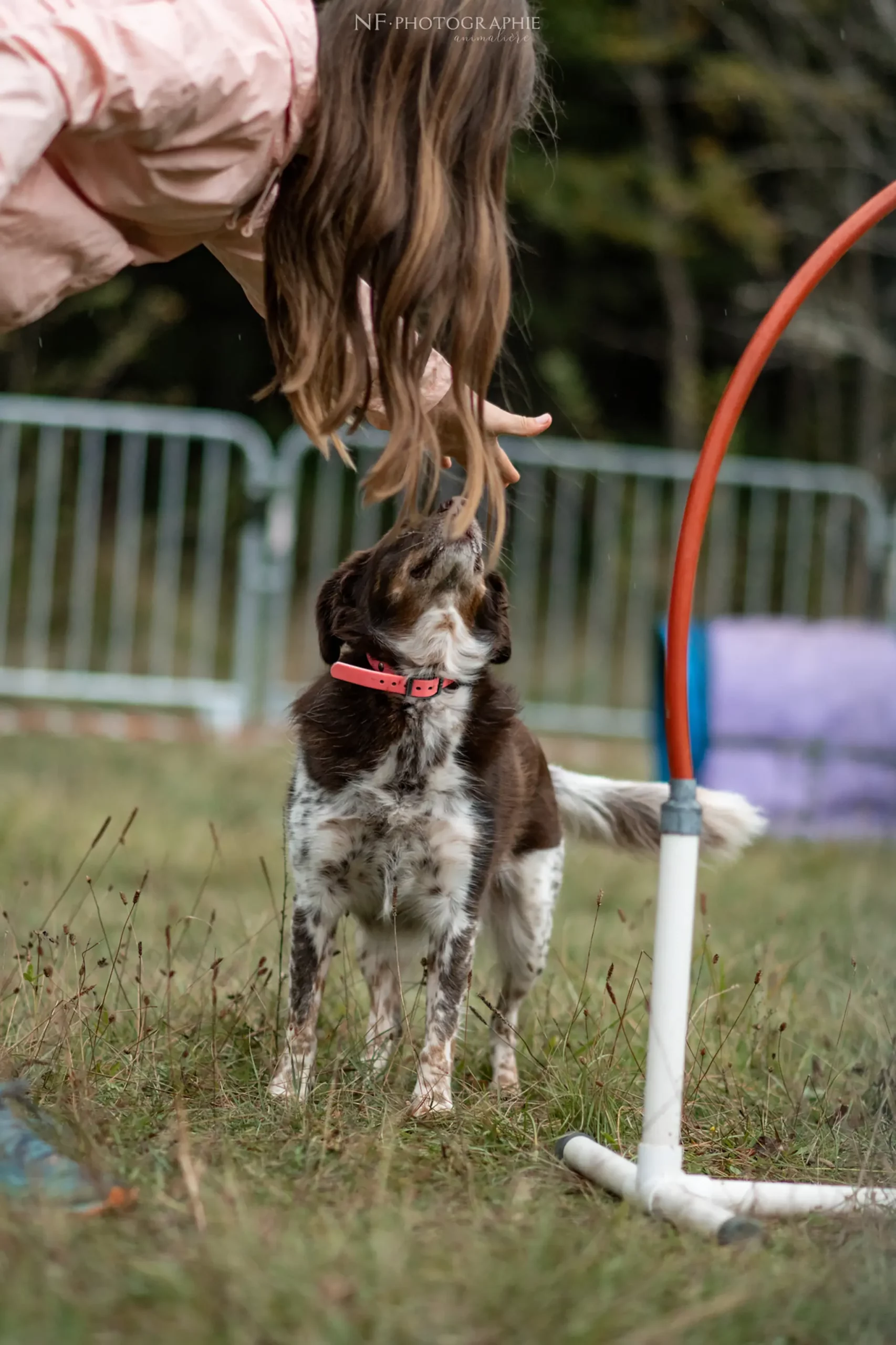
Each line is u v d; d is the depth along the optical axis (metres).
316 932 5.87
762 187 28.97
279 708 16.77
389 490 4.35
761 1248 4.02
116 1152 4.44
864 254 26.28
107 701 17.41
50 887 8.64
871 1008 6.57
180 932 7.88
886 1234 4.08
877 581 17.83
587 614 22.36
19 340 24.08
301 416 4.45
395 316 4.29
